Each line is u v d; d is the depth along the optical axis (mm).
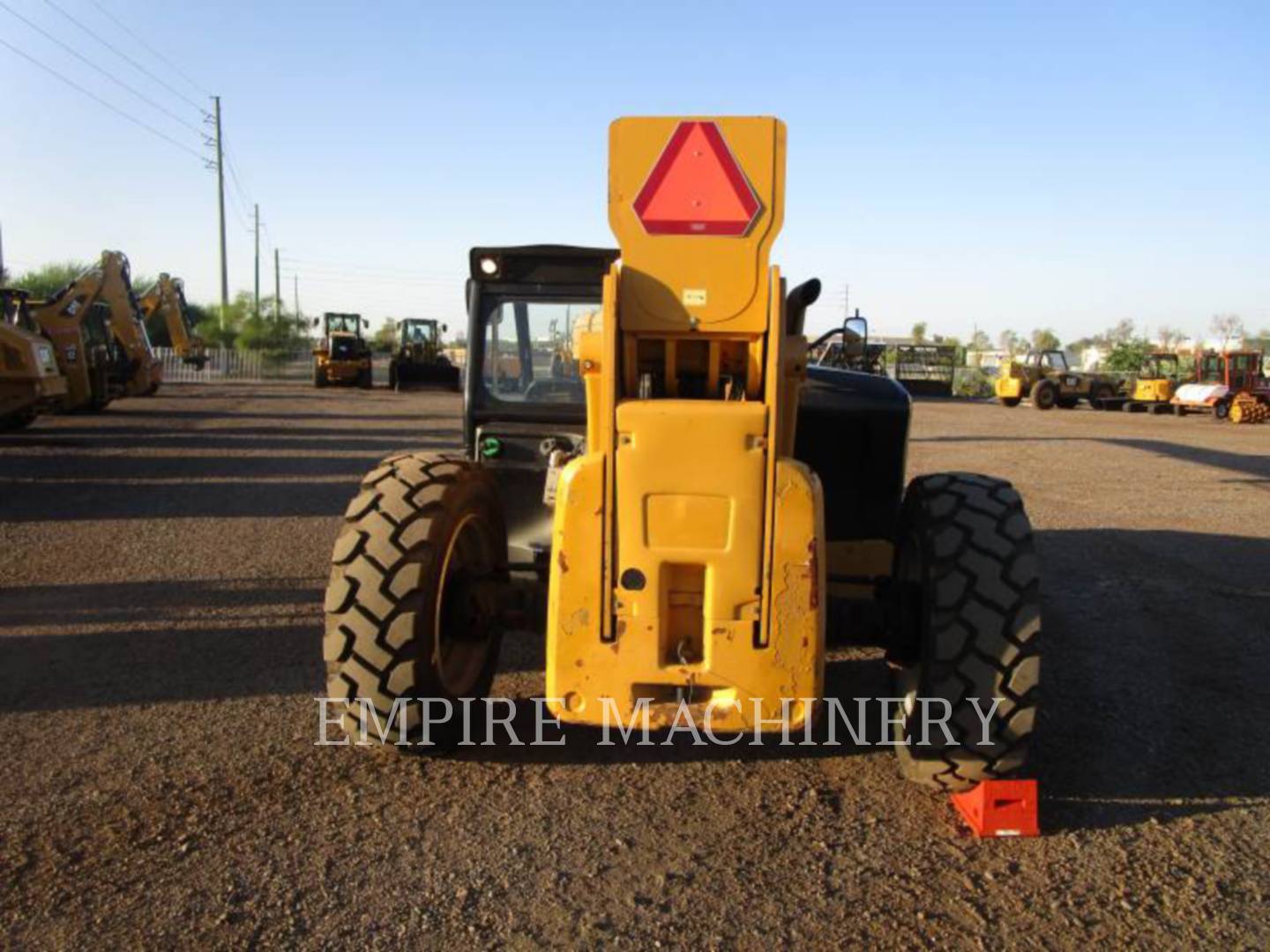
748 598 3121
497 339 5059
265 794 3660
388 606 3518
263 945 2762
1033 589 3314
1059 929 2887
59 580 6863
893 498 4887
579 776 3861
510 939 2811
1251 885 3135
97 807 3549
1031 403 37219
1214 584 7129
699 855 3281
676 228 3229
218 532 8664
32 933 2799
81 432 17156
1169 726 4445
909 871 3195
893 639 3576
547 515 4992
